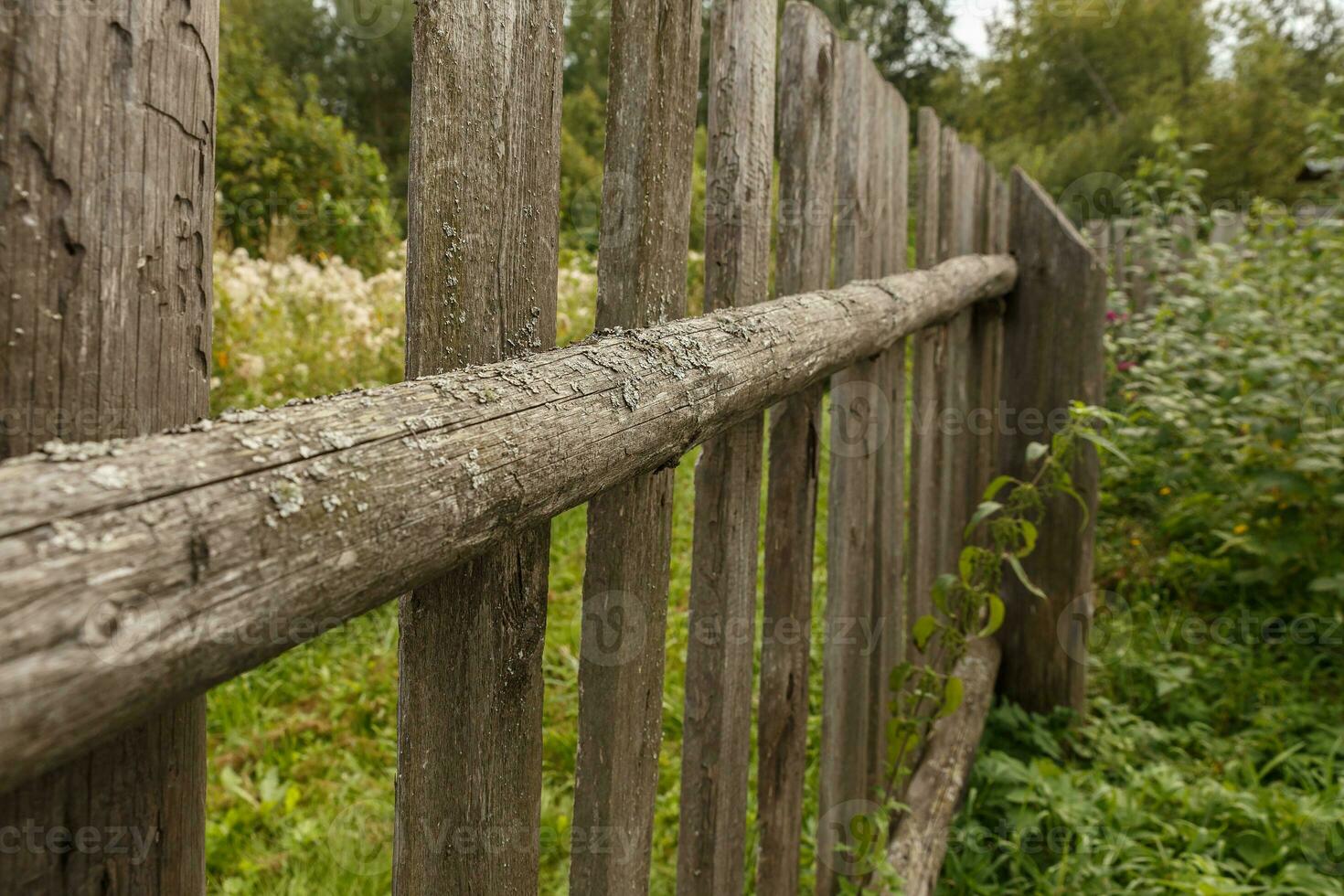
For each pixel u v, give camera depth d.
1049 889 2.10
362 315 4.59
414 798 0.83
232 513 0.45
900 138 2.07
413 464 0.57
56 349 0.50
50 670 0.36
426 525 0.57
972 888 2.14
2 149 0.47
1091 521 2.97
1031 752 2.86
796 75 1.49
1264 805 2.38
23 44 0.48
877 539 2.05
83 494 0.40
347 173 8.71
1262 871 2.21
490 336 0.82
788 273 1.52
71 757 0.40
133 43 0.53
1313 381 3.67
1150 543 4.18
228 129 8.16
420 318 0.75
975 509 3.01
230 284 4.55
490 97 0.79
